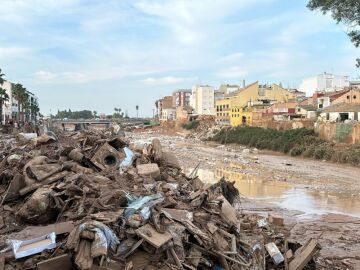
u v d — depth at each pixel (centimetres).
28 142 2139
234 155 6919
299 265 1341
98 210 1124
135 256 995
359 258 1720
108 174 1502
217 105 12581
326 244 1942
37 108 19675
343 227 2322
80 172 1420
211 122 12719
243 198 3216
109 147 1689
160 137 12275
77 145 1823
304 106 9444
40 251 973
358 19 1738
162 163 1833
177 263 1011
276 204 3033
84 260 925
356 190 3722
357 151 5512
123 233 1021
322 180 4300
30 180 1323
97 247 936
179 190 1499
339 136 6269
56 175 1352
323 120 7306
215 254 1118
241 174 4700
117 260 963
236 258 1178
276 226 1850
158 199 1239
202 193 1393
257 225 1631
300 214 2691
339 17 1747
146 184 1452
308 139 6781
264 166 5462
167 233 1045
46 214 1173
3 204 1276
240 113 10350
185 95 19800
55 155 1655
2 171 1485
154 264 1001
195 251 1100
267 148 7638
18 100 12212
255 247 1299
